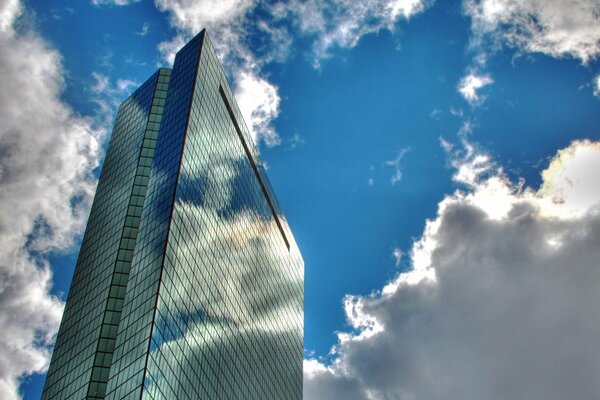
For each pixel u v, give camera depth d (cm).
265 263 15050
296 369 15938
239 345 11800
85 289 10675
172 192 10256
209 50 13962
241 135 15162
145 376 7775
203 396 9525
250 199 14900
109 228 11469
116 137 14050
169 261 9319
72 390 9081
